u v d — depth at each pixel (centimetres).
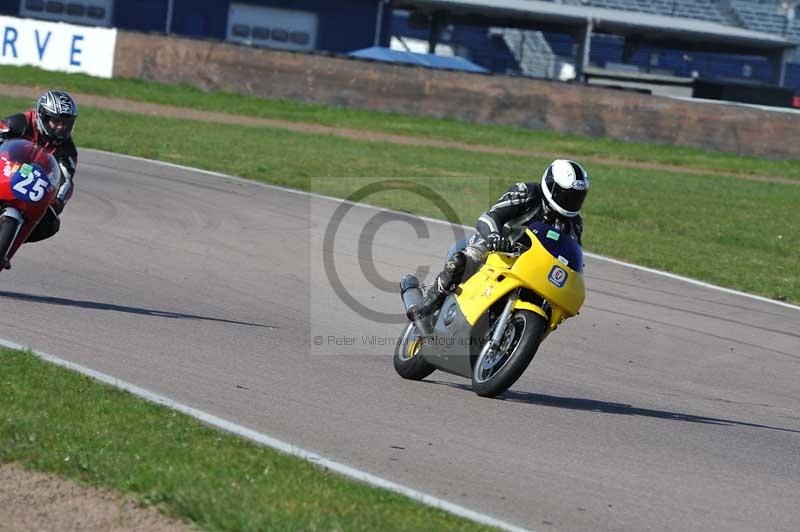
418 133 10169
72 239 4225
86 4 16500
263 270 4050
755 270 5222
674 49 18975
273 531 1533
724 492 2058
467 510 1772
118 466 1772
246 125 9519
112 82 10894
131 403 2175
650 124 10669
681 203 7425
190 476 1745
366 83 10856
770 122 10669
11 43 11256
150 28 16850
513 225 2520
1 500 1652
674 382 3083
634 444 2341
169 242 4375
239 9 17138
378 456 2056
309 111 10656
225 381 2505
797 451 2456
